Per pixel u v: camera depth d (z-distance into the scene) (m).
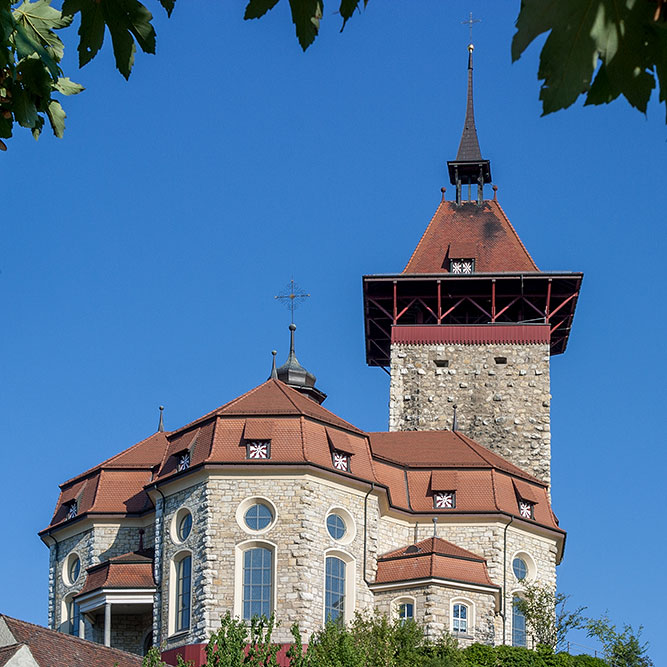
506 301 111.06
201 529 81.75
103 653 70.12
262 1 10.20
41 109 11.47
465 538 89.19
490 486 91.25
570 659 83.88
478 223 115.38
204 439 84.88
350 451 85.19
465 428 104.81
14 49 11.21
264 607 79.75
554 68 9.38
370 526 85.12
